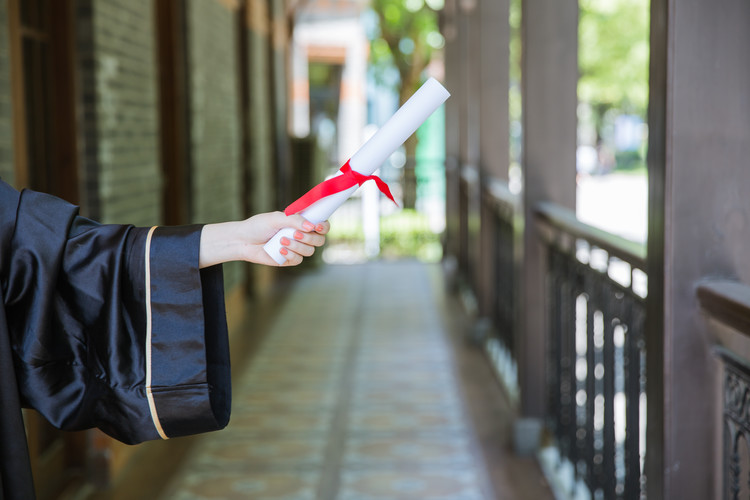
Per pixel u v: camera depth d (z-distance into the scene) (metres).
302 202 1.20
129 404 1.22
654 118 1.90
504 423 4.35
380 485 3.61
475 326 6.01
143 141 4.29
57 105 3.47
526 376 3.90
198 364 1.22
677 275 1.84
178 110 5.40
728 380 1.81
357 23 17.00
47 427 3.41
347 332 6.51
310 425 4.39
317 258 9.44
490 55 6.02
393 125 1.17
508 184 5.89
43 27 3.37
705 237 1.83
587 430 3.07
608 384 2.74
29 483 1.18
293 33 10.64
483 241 6.04
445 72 8.94
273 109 9.19
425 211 12.95
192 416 1.22
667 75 1.81
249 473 3.76
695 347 1.86
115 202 3.76
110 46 3.72
